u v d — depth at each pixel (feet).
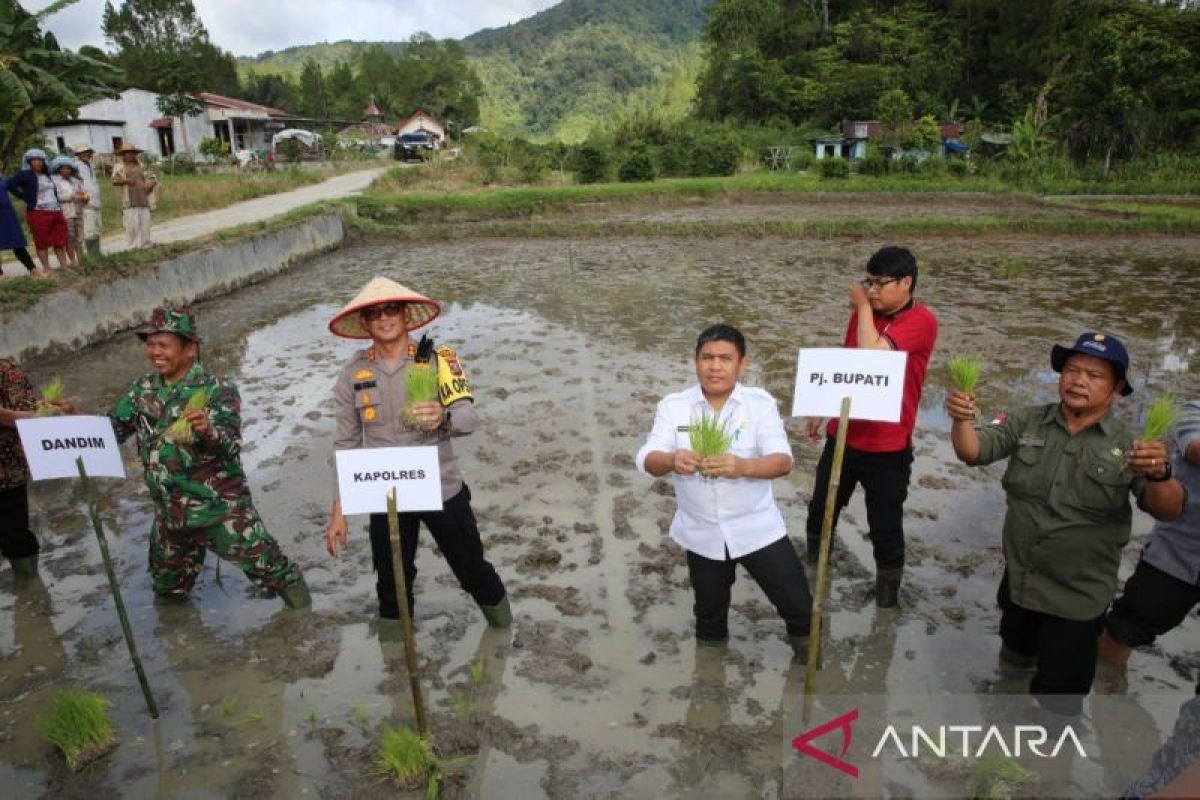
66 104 52.37
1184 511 10.55
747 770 10.46
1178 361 29.96
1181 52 126.52
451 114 291.38
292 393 27.61
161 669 12.92
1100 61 116.37
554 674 12.55
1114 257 57.06
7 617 14.47
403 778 10.33
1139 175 106.32
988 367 29.22
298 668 12.85
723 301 41.96
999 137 138.21
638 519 17.97
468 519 12.48
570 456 21.61
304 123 219.00
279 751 11.09
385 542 12.53
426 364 11.73
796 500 18.80
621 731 11.27
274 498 19.29
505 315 39.40
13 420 14.19
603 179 109.19
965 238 67.26
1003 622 12.10
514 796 10.12
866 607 14.20
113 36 178.81
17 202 59.06
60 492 19.97
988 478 19.94
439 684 12.39
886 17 189.98
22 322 30.83
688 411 11.47
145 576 15.83
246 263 49.11
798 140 153.38
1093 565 10.07
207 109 151.12
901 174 112.88
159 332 12.26
